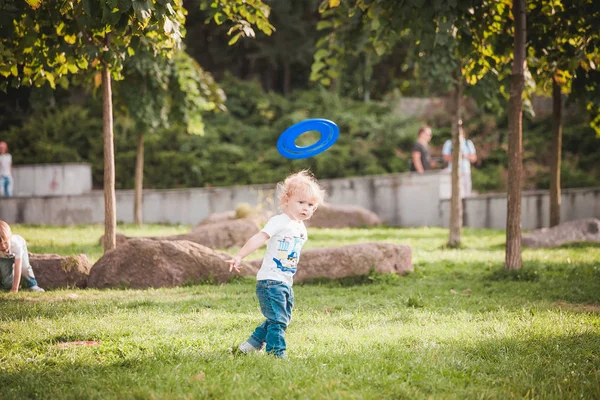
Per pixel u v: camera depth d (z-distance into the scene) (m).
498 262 11.14
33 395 4.32
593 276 9.66
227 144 26.75
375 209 20.83
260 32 30.08
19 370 4.80
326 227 19.19
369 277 9.48
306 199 5.25
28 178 24.91
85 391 4.30
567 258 11.34
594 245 13.27
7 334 5.81
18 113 27.55
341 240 14.90
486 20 9.92
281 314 5.15
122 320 6.52
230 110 28.89
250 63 32.72
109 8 6.60
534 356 5.20
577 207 17.25
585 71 10.53
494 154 25.53
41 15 8.20
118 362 4.99
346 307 7.53
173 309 7.25
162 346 5.40
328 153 25.44
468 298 8.13
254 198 21.41
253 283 9.34
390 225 20.52
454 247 13.64
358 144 26.05
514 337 5.78
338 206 19.45
